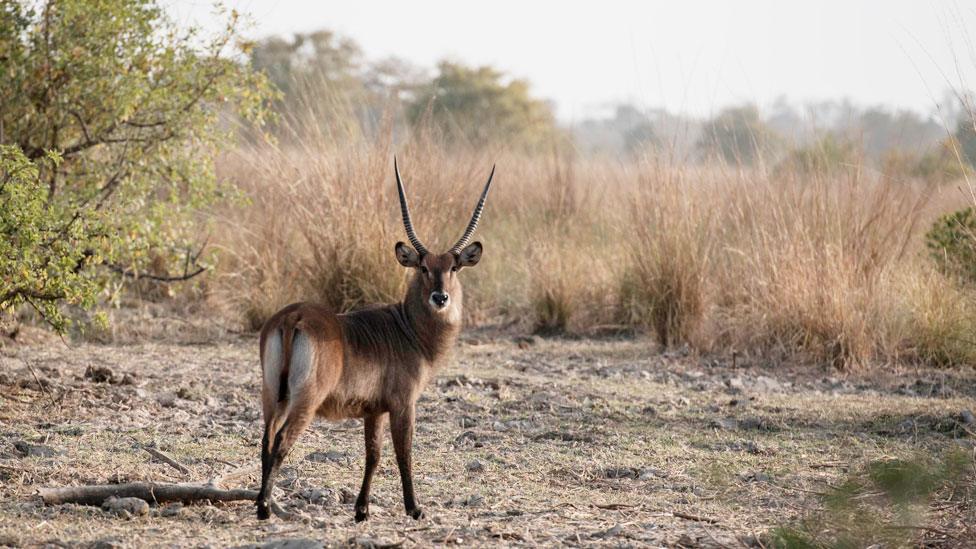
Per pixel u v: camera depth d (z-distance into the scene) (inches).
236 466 449.4
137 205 633.0
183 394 584.7
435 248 811.4
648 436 529.7
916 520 349.7
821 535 358.6
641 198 823.1
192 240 693.9
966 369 702.5
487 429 540.4
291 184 832.9
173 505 386.0
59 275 506.3
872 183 813.2
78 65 602.2
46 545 331.0
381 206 800.9
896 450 502.0
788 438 529.0
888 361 711.1
